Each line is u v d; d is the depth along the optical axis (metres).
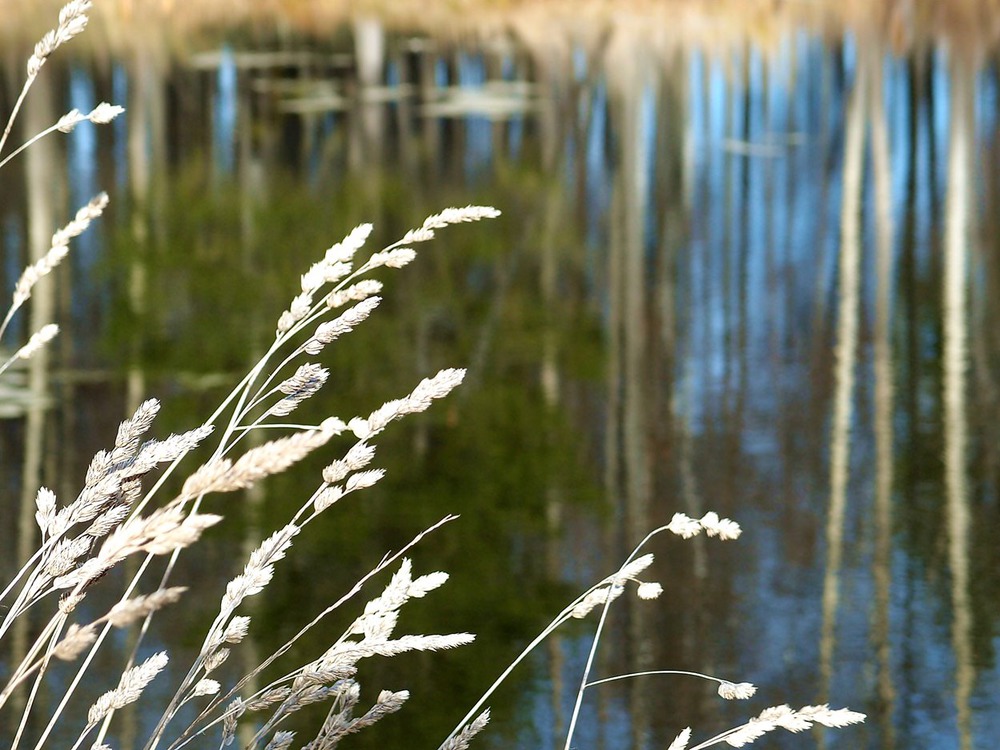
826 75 23.11
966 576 6.10
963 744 4.71
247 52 26.14
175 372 8.95
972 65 23.31
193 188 15.43
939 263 12.43
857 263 12.47
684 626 5.64
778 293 11.48
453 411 8.41
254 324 10.09
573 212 14.62
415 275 11.91
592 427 8.12
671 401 8.67
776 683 5.14
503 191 15.59
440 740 4.70
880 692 5.08
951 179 15.88
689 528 1.41
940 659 5.35
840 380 9.13
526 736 4.74
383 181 16.08
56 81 21.97
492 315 10.70
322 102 21.77
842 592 5.89
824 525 6.68
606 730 4.78
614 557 6.29
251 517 6.65
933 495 7.10
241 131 19.34
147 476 7.11
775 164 17.05
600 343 9.99
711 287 11.66
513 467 7.47
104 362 9.17
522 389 8.86
